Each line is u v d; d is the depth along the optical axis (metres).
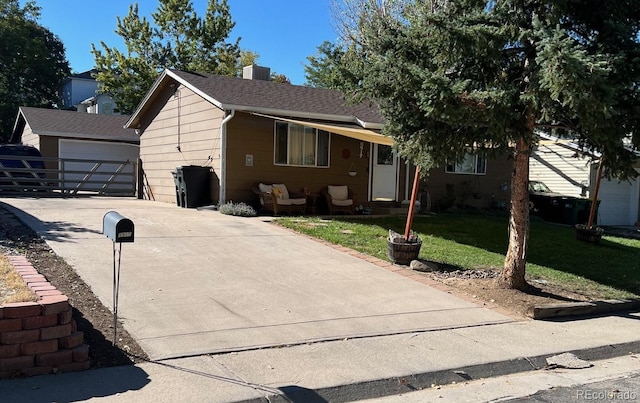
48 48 44.28
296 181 15.42
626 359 5.96
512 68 8.01
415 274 8.76
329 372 4.73
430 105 7.06
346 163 16.33
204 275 7.59
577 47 6.09
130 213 12.52
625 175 7.79
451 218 15.95
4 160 19.58
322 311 6.52
